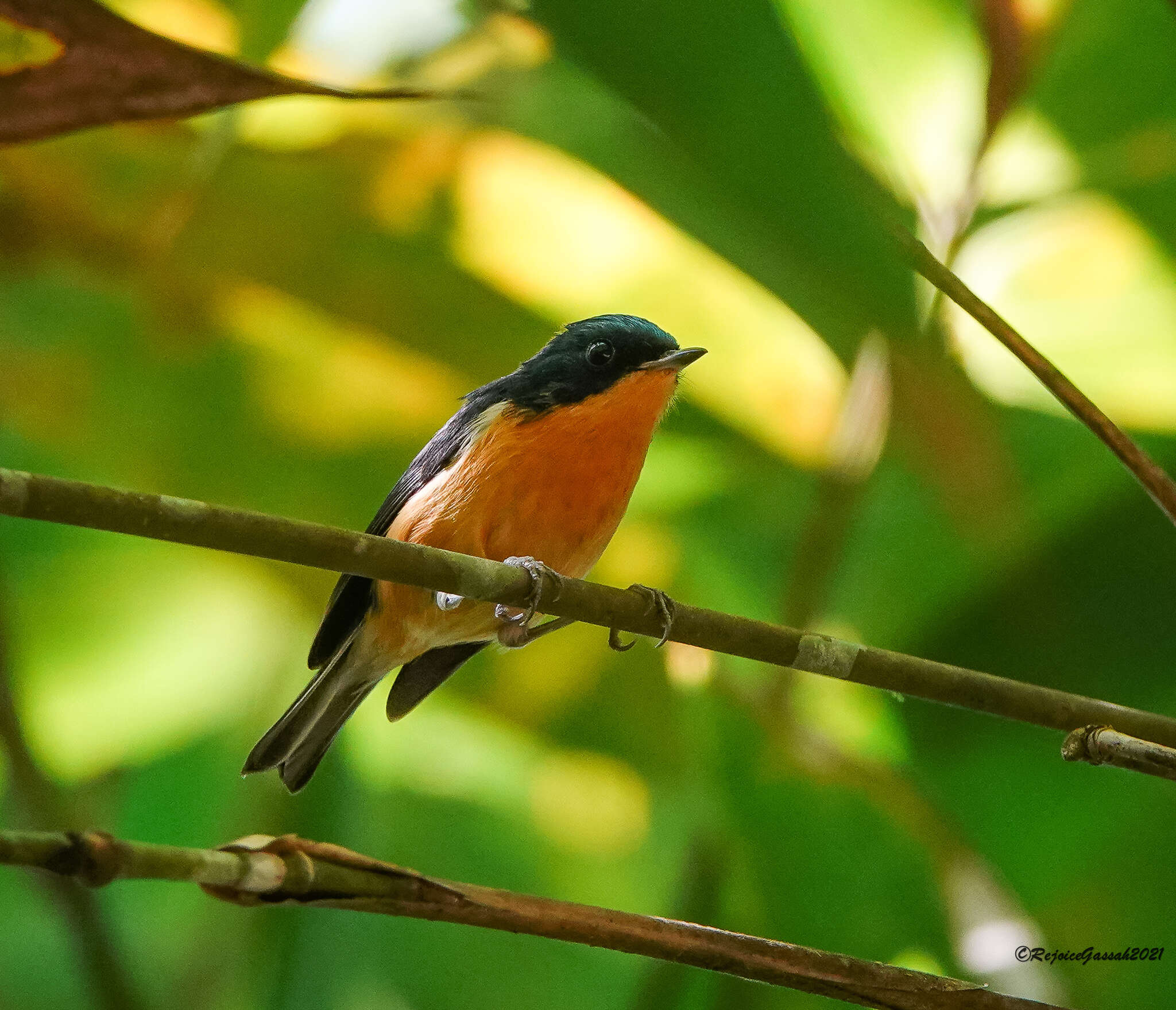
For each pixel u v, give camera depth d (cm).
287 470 1255
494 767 1481
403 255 1216
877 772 1027
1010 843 1003
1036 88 1050
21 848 438
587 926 539
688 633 680
